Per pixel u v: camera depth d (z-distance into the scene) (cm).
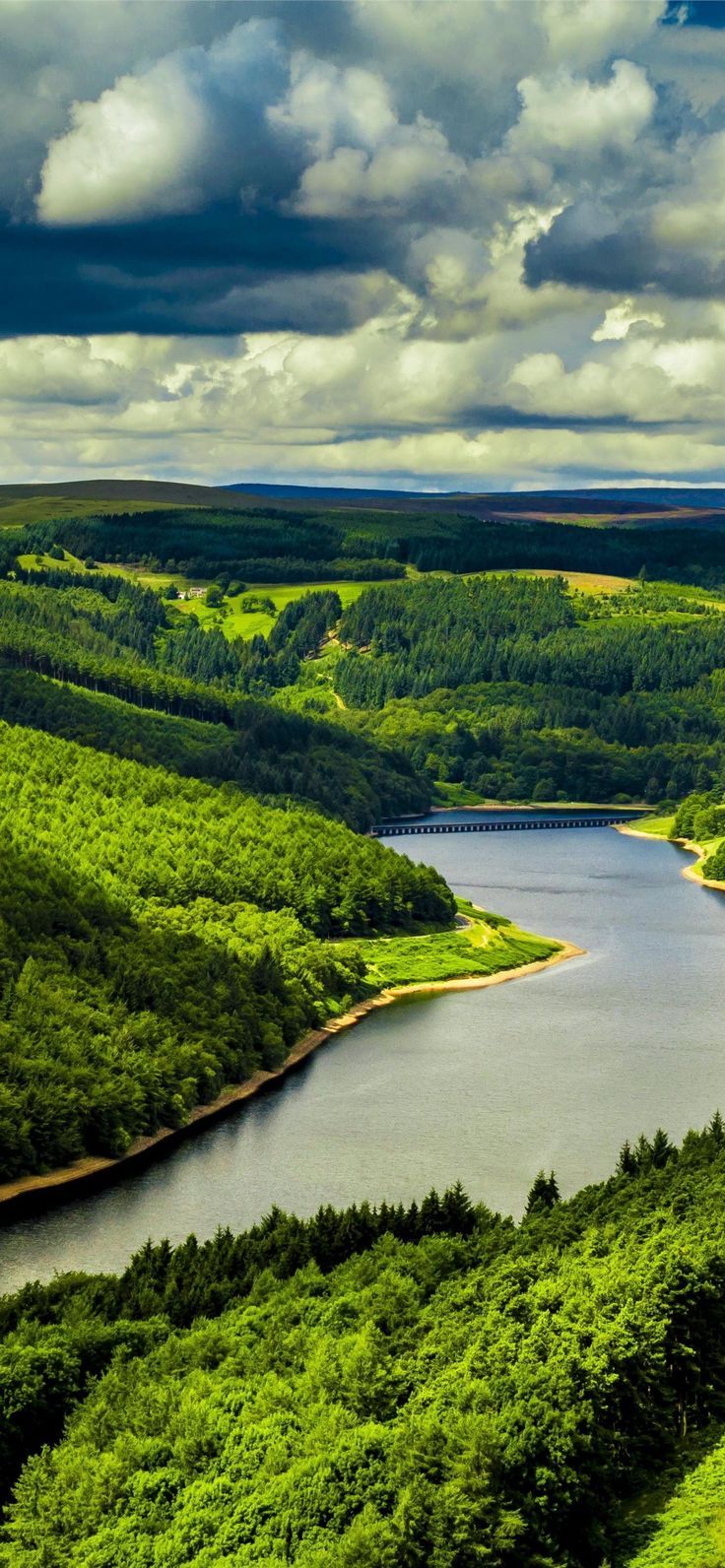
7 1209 14975
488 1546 8381
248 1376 10212
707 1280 10750
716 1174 13512
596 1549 8750
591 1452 9088
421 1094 18925
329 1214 12800
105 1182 15800
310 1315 11081
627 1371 9800
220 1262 12062
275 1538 8494
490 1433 8869
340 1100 18725
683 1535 8769
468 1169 15988
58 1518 8912
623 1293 10494
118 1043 18225
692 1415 10425
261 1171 16050
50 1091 16512
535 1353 9769
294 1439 9319
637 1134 17200
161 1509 8919
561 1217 12788
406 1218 12912
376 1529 8350
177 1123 17612
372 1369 9975
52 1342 10588
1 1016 18050
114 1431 9694
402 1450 8925
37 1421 10100
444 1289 11356
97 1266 13475
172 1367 10444
